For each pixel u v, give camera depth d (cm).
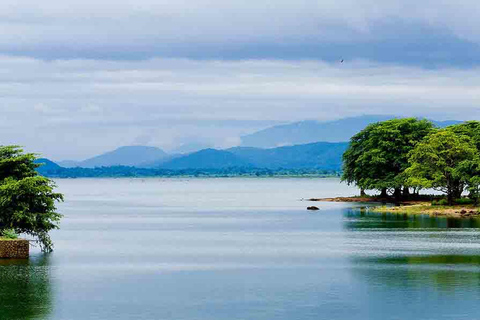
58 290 7325
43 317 6253
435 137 17175
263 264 8931
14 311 6450
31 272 8344
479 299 6788
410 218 15138
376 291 7181
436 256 9381
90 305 6675
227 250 10312
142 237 12281
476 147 17700
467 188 16538
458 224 13662
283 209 19688
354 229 13000
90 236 12481
